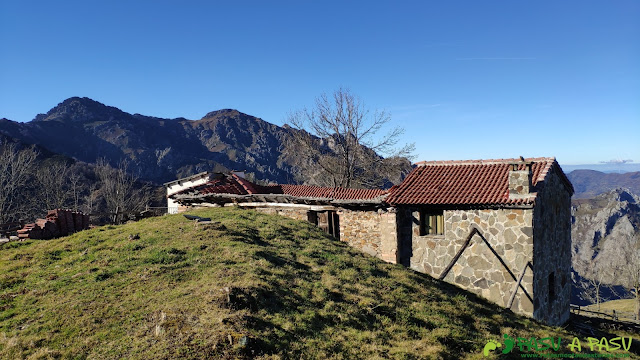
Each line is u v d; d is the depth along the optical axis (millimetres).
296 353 7688
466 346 9672
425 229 17125
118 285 9773
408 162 38062
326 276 11906
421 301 11812
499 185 16203
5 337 7496
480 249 15570
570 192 21125
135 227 15297
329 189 24344
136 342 7230
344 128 38094
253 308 8945
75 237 14336
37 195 42562
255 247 13055
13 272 10867
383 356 8227
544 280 16156
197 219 15398
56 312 8422
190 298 8945
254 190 23797
